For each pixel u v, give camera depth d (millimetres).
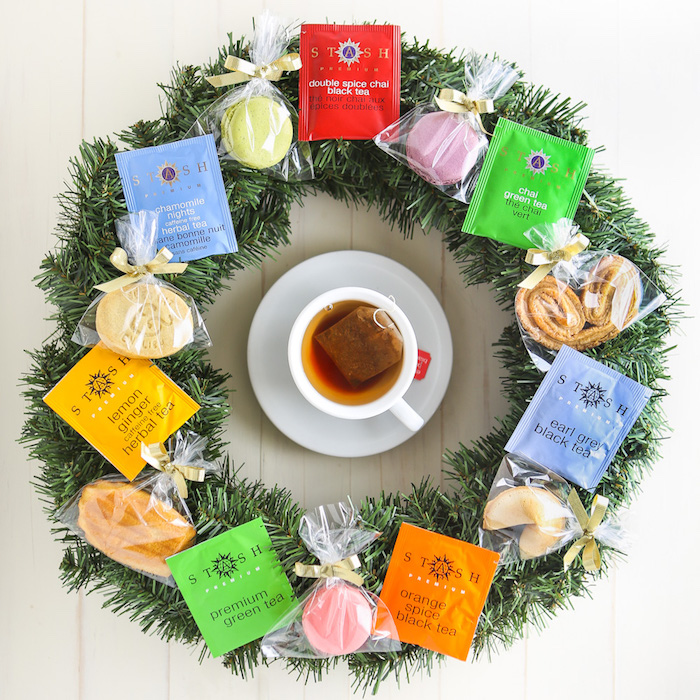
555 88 813
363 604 692
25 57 797
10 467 796
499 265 733
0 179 796
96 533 691
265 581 703
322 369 766
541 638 808
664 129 816
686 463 812
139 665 794
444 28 807
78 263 705
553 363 710
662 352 734
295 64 699
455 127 705
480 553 701
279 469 802
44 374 705
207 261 716
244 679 750
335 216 810
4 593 793
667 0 817
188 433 708
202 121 707
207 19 801
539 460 714
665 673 808
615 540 709
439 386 770
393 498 788
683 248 815
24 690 790
